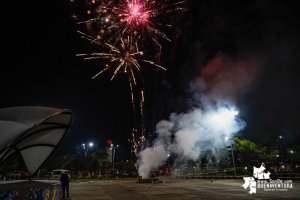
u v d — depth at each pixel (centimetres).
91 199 1198
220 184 2041
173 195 1331
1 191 529
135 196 1311
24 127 618
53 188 848
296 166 2650
